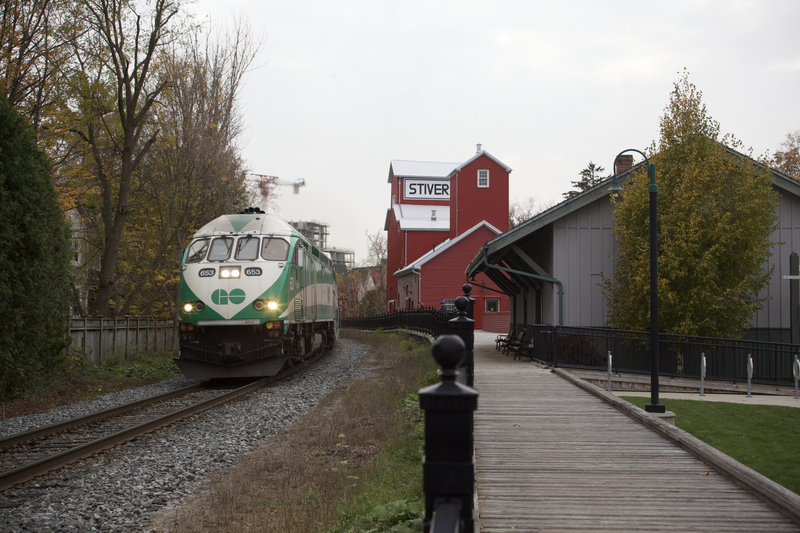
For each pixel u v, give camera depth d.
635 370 15.35
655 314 10.22
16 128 13.80
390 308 57.25
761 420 10.92
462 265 43.28
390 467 6.74
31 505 5.89
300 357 17.77
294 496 5.92
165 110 24.28
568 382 12.83
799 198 17.75
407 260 50.03
